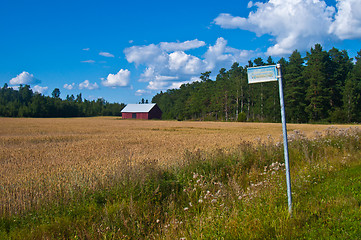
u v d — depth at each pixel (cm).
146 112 11625
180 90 16200
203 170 929
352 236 432
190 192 744
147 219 612
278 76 536
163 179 866
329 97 7781
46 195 745
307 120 8238
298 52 9825
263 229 469
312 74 8025
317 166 882
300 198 628
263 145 1304
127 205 667
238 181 852
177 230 521
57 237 571
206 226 483
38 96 13925
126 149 1955
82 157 1600
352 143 1330
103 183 831
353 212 514
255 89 9262
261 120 8669
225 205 604
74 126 5366
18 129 4375
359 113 7438
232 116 10150
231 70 13238
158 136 3094
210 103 11581
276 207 548
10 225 632
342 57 9138
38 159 1556
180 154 1545
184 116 12938
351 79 8188
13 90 19675
